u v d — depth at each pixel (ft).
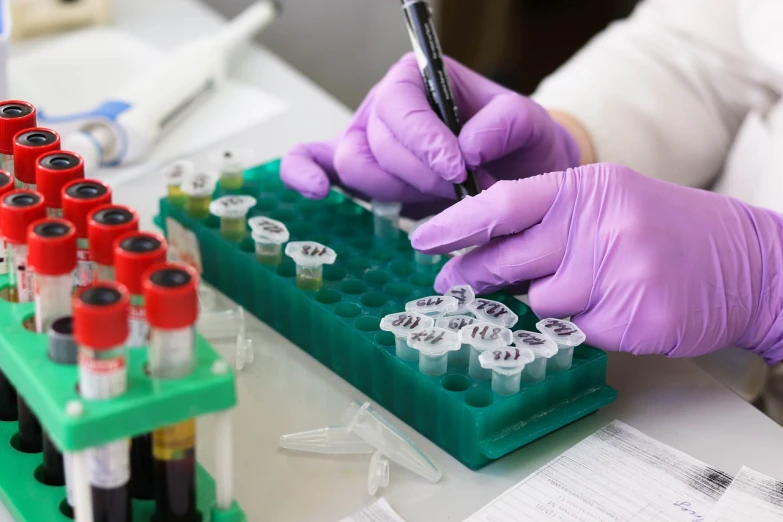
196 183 3.35
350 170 3.44
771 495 2.35
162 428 1.99
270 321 3.07
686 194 2.92
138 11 5.60
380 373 2.65
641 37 4.53
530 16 7.32
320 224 3.42
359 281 3.04
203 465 2.39
